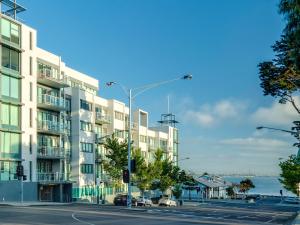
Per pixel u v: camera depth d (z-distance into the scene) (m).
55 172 60.97
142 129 96.56
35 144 56.00
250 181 156.38
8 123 51.44
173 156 115.19
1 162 50.09
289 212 58.19
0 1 53.03
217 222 29.95
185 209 51.84
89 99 72.81
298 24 12.87
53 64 62.19
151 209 45.03
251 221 34.38
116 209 38.06
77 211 32.78
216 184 133.25
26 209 33.00
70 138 68.50
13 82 52.53
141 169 72.62
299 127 31.69
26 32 54.81
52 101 60.44
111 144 69.56
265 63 27.83
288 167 63.88
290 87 27.78
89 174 71.31
